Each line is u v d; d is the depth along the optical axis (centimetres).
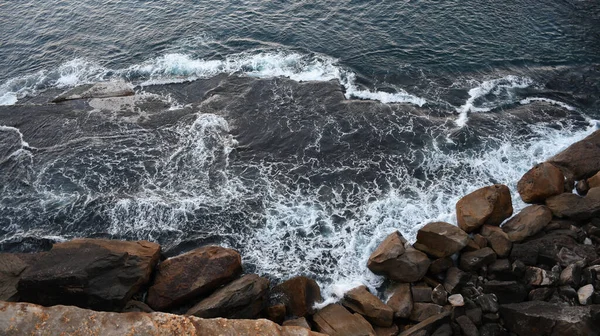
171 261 1762
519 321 1555
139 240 1898
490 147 2330
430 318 1583
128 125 2608
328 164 2308
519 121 2477
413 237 1950
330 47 3111
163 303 1664
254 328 1373
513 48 3005
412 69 2892
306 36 3219
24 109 2786
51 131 2608
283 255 1931
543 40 3058
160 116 2653
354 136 2442
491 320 1598
